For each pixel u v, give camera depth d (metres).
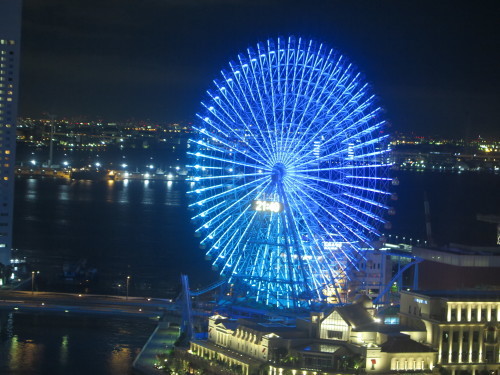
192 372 196.00
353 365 178.00
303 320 195.00
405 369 181.38
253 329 191.75
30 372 199.75
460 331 190.50
